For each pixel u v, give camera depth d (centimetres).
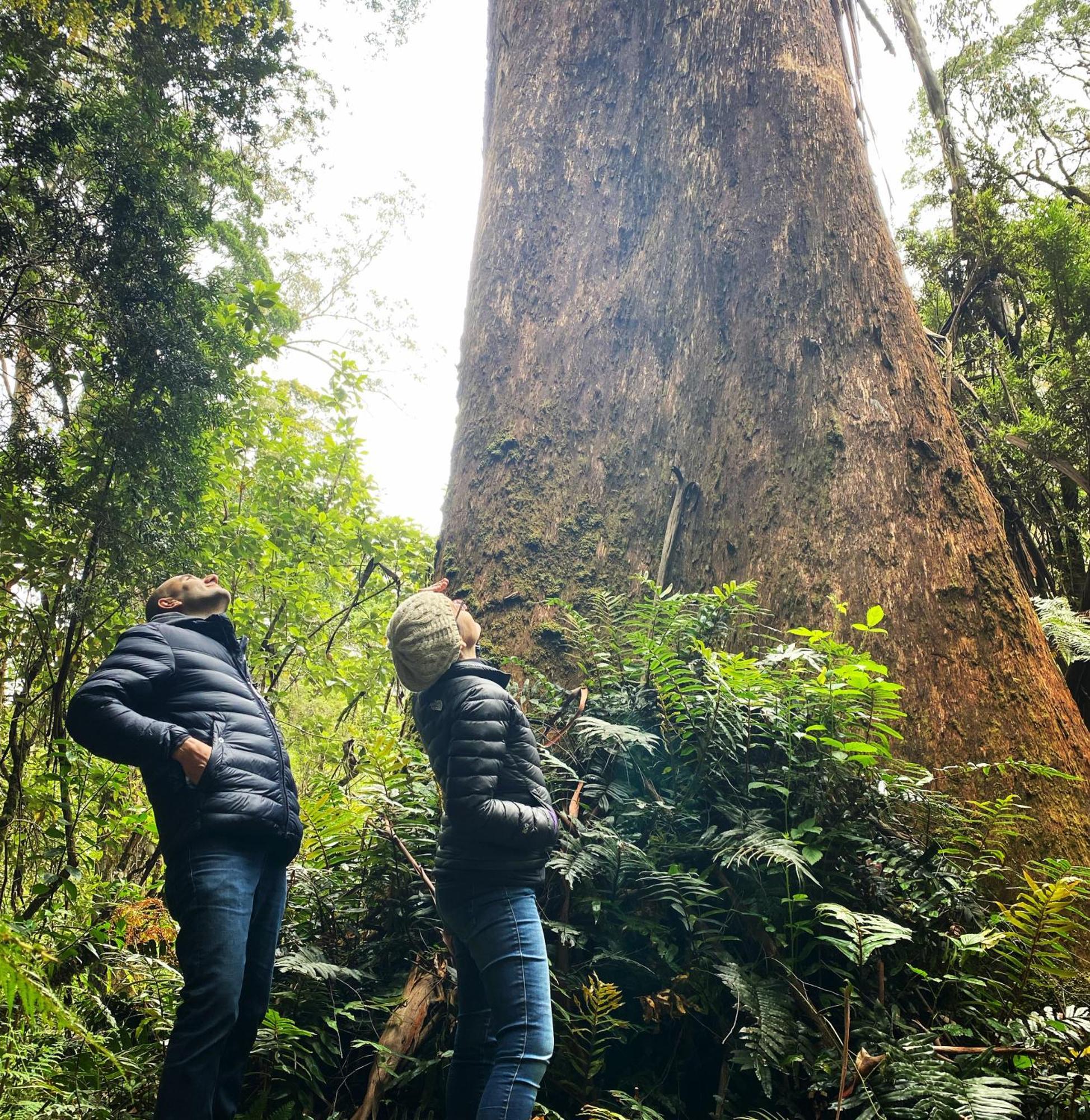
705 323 496
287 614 709
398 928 322
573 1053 283
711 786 331
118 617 508
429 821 341
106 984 327
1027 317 1001
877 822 315
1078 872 291
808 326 473
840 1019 275
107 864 536
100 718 236
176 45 591
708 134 532
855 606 411
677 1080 289
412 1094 293
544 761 331
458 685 254
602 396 511
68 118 499
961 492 439
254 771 255
